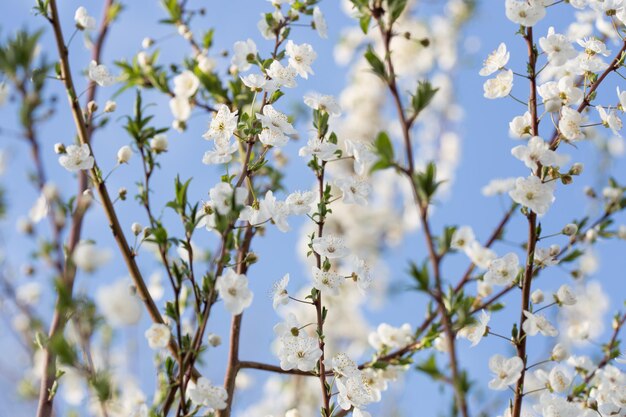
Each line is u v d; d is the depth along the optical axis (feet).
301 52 3.45
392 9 2.85
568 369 3.52
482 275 3.49
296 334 3.23
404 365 3.52
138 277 3.15
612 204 3.73
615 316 3.57
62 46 3.28
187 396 3.11
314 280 3.23
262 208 3.18
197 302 2.98
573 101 3.25
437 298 2.74
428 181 2.73
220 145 3.25
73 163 3.21
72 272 3.14
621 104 3.26
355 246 6.27
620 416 3.27
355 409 3.20
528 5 3.20
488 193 4.08
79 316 3.04
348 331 5.74
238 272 3.31
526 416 3.19
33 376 3.95
